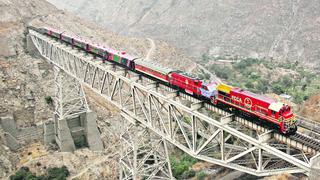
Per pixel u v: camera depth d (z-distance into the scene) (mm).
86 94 99625
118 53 66438
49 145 90688
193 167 74875
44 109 95000
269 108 38594
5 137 87000
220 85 45062
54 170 82500
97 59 70812
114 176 84125
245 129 52625
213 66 186750
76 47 79500
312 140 36562
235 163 42469
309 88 143750
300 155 38500
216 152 49406
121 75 58500
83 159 86812
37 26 123000
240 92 42250
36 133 92500
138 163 59969
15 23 111625
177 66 155125
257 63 190125
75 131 90188
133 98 55406
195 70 163000
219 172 67250
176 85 52250
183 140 57188
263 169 38844
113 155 88375
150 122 52594
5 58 99438
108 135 93500
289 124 37188
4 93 92875
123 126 61062
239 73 179375
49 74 101125
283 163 39656
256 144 37094
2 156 82062
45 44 95438
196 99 49312
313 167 32562
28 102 94625
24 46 105188
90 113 89562
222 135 40906
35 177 80188
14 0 127438
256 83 158500
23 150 88875
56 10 147375
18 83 95938
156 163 57344
